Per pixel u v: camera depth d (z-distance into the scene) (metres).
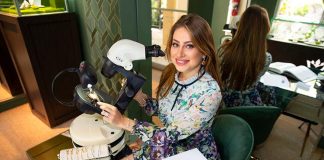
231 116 1.02
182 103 0.92
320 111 1.53
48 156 1.12
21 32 1.55
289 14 1.73
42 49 1.71
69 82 1.99
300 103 1.58
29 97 2.12
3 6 1.74
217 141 1.04
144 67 1.39
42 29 1.66
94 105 0.93
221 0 2.09
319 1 1.60
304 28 1.72
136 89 0.94
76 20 1.87
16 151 1.79
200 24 0.82
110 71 0.91
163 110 1.02
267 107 1.19
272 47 1.79
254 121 1.22
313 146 1.65
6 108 2.30
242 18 1.29
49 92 1.90
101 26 1.48
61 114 2.08
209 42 0.84
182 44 0.84
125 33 1.23
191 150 0.88
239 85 1.40
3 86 2.47
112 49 0.87
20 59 1.83
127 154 1.11
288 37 1.77
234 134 0.92
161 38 2.83
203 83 0.89
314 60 1.70
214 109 0.88
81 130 1.05
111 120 0.90
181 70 0.89
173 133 0.85
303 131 1.76
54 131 2.02
